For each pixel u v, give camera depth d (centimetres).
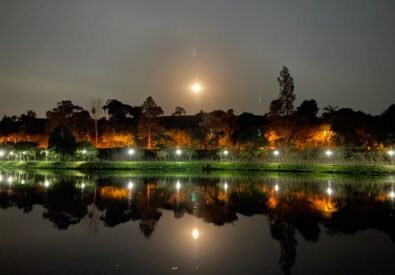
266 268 1855
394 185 4888
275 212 3142
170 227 2634
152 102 9969
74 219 2872
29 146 9031
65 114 10825
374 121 8706
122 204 3494
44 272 1794
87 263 1911
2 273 1781
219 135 9850
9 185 4894
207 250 2120
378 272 1820
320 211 3172
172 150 8881
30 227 2622
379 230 2555
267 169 7212
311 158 7888
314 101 10925
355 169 6556
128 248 2153
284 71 9575
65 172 7025
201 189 4512
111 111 13500
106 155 8788
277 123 9275
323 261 1958
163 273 1781
